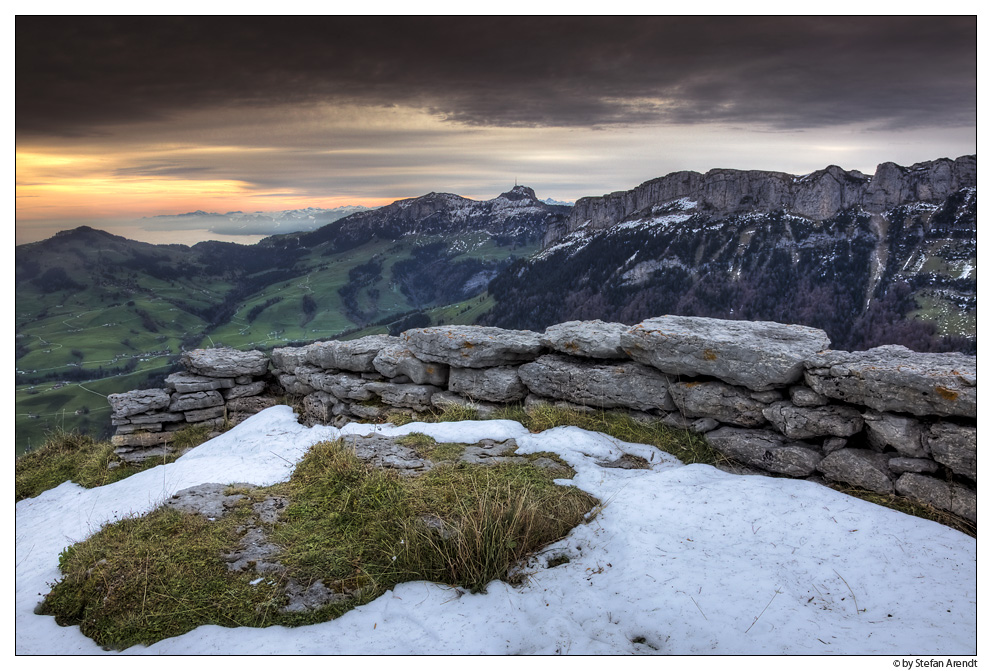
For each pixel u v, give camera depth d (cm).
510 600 395
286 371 1127
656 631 348
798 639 330
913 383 483
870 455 525
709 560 415
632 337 671
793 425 566
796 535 443
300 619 381
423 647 350
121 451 968
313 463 625
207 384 1073
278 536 470
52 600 416
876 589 379
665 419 687
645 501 507
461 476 556
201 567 427
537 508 487
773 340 627
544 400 797
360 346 987
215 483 601
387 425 795
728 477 561
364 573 423
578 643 340
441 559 437
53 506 692
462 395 869
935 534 434
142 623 379
